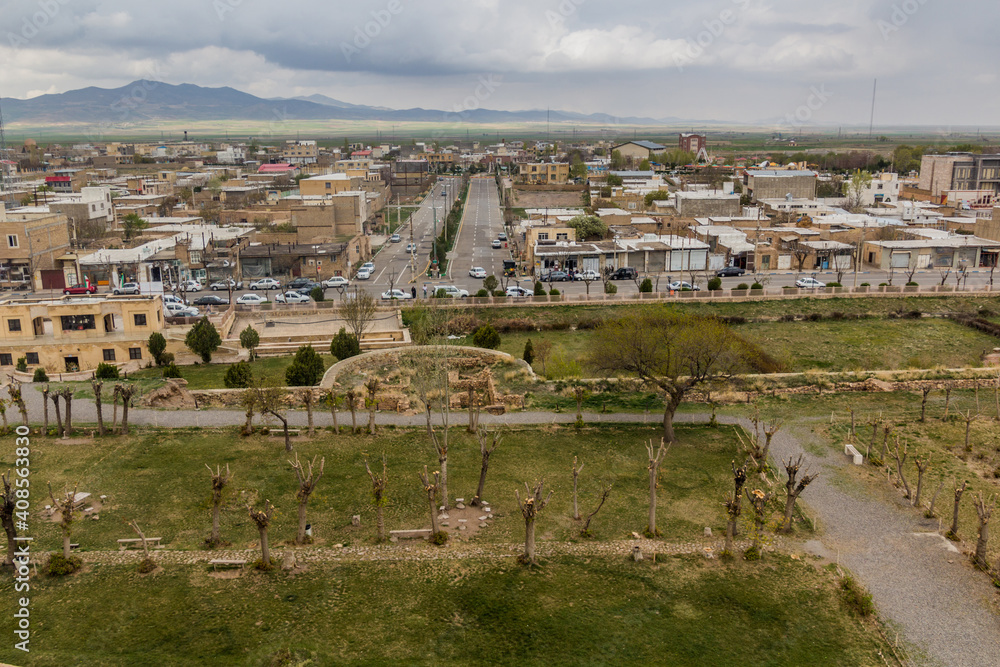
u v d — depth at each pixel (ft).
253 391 140.36
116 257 318.45
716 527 107.76
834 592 91.91
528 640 82.48
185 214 481.05
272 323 257.55
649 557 99.30
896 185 533.14
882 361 226.99
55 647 79.10
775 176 513.45
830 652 81.61
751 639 83.41
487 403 160.04
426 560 97.55
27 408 148.77
